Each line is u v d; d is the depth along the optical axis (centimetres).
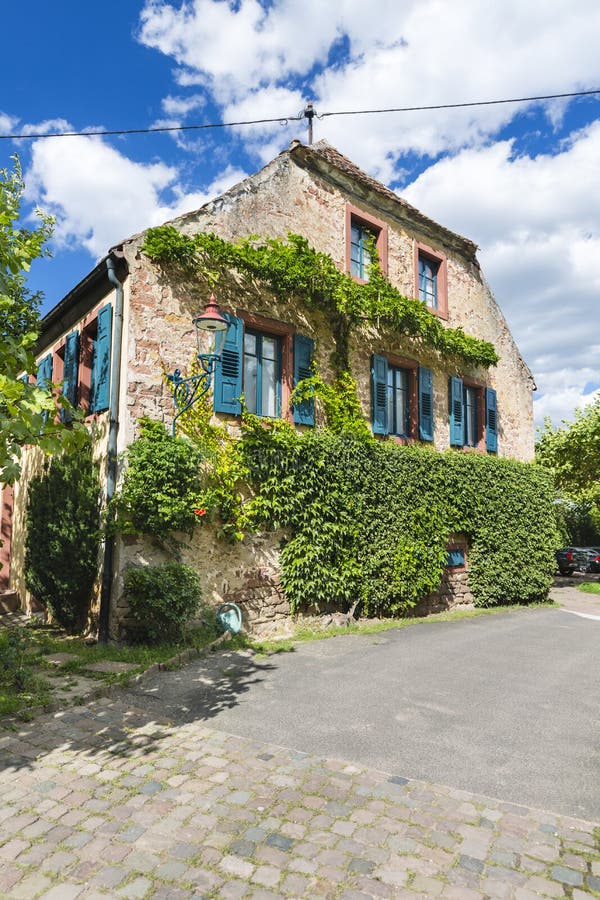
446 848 331
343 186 1230
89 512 864
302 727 517
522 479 1513
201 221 975
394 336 1284
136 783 404
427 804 383
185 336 925
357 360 1191
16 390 416
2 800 378
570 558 2794
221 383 948
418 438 1310
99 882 296
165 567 816
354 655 800
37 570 992
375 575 1107
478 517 1375
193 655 758
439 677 695
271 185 1087
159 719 531
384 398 1227
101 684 612
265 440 970
